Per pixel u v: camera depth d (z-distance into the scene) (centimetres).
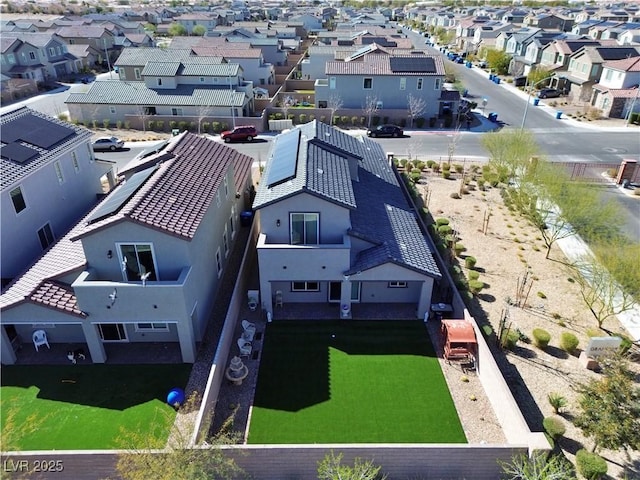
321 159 2675
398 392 2025
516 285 2711
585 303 2555
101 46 9794
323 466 1580
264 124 5722
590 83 6681
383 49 6719
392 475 1694
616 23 11038
